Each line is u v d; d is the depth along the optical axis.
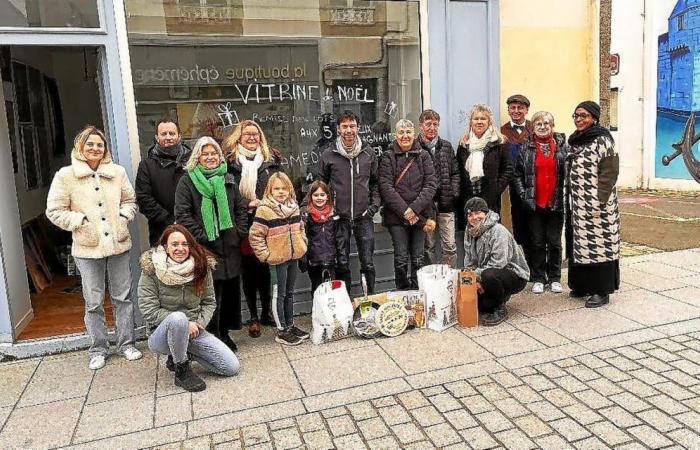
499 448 2.95
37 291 5.98
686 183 12.34
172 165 4.36
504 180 5.24
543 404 3.37
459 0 5.49
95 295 4.16
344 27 5.27
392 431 3.16
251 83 5.05
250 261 4.64
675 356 3.92
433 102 5.53
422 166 4.95
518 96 5.46
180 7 4.71
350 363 4.05
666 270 6.00
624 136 13.72
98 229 4.04
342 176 4.77
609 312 4.80
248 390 3.73
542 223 5.38
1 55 5.65
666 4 12.39
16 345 4.44
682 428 3.05
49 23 4.25
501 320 4.70
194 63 4.83
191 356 3.92
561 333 4.40
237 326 4.46
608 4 8.51
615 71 13.69
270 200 4.25
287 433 3.20
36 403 3.71
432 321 4.57
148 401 3.66
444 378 3.75
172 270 3.72
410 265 5.38
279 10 5.05
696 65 11.74
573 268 5.06
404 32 5.41
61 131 7.61
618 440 2.97
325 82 5.29
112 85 4.45
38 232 6.64
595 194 4.80
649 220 9.38
